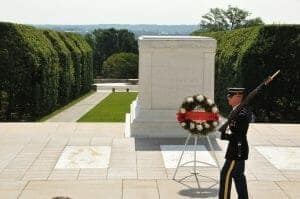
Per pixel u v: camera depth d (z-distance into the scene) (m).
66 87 32.34
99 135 14.06
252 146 12.91
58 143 13.09
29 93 24.08
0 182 9.83
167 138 13.70
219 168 10.62
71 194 9.11
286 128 15.36
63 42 34.03
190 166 11.01
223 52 27.48
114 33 76.56
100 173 10.50
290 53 21.97
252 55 22.14
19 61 23.77
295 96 22.06
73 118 25.14
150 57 13.85
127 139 13.55
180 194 9.15
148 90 13.91
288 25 22.14
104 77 63.66
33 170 10.70
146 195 9.08
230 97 8.25
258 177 10.28
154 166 11.03
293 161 11.52
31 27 27.23
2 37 23.67
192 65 13.89
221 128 8.01
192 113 10.00
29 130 14.79
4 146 12.77
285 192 9.30
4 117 23.88
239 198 8.11
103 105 32.38
